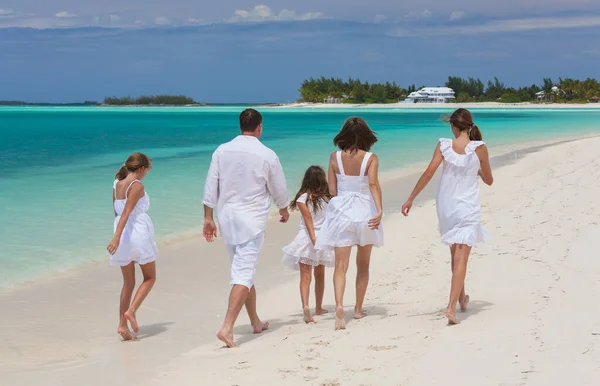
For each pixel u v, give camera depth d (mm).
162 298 7254
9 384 4617
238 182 5488
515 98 195500
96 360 5184
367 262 5953
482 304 5883
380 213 5672
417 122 68062
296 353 4883
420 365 4309
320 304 6480
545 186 14312
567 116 86250
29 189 16078
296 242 6207
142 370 4863
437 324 5336
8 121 81688
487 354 4395
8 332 6004
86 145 33719
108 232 10828
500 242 8609
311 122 73438
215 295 7371
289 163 22094
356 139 5734
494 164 21578
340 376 4258
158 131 52188
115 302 7129
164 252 9617
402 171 20469
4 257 9102
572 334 4641
